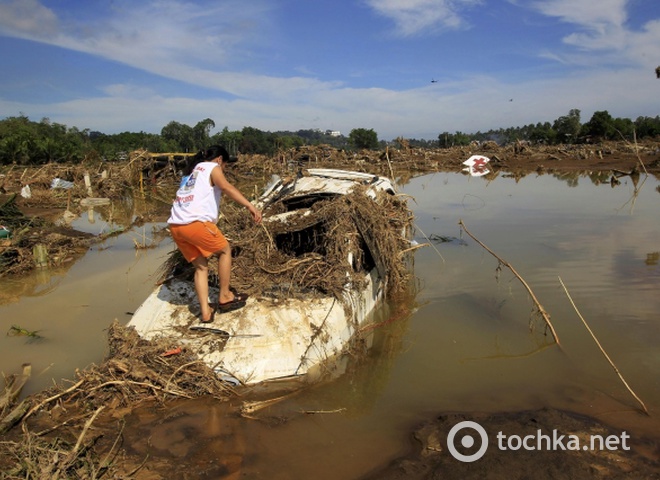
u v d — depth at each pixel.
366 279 5.99
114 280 7.93
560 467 3.31
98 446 3.60
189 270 5.81
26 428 3.83
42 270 8.59
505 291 6.93
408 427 3.93
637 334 5.50
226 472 3.33
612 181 17.56
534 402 4.30
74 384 4.38
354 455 3.56
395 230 7.30
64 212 14.36
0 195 17.52
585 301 6.44
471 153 33.72
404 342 5.54
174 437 3.73
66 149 30.97
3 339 5.74
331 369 4.82
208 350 4.61
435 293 6.95
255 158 27.62
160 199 18.41
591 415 4.07
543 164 27.05
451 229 10.66
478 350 5.32
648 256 8.20
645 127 42.47
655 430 3.81
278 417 4.02
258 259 5.76
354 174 8.24
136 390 4.28
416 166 28.25
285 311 5.03
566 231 10.13
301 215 6.43
